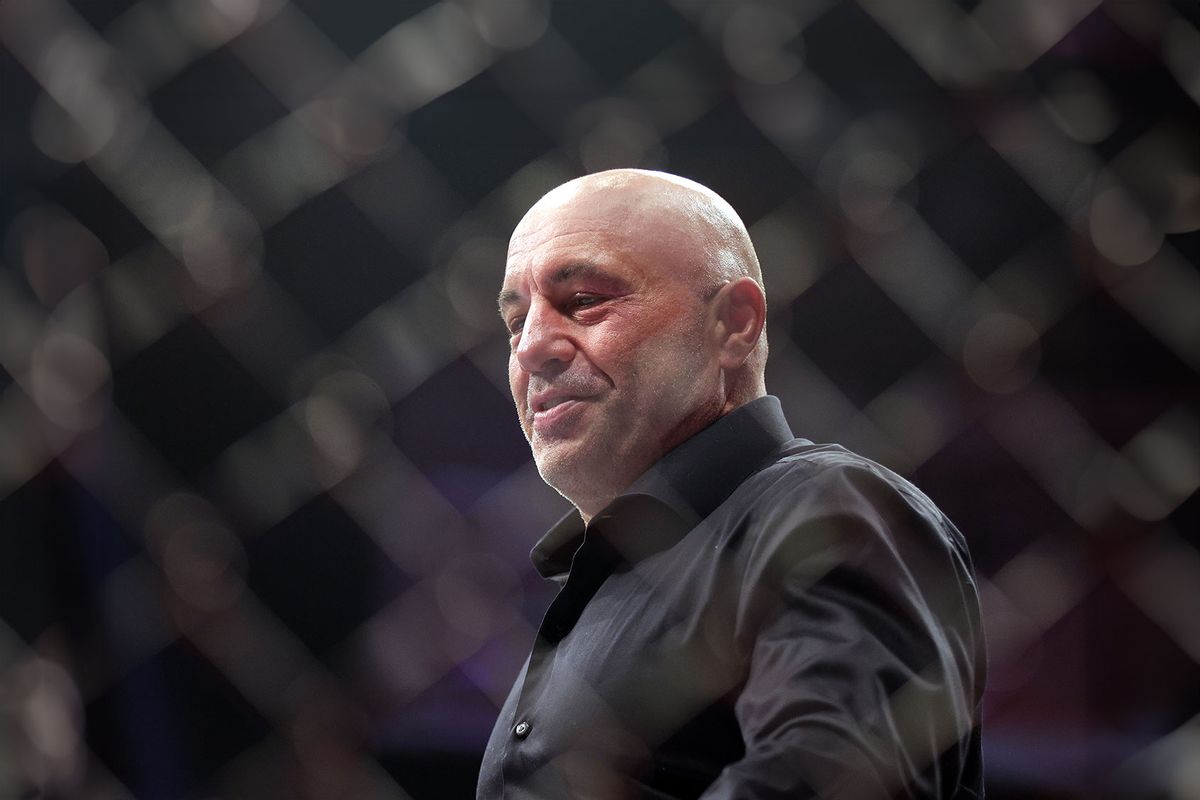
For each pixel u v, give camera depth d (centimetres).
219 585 623
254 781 661
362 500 680
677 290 384
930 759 283
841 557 297
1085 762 716
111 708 606
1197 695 727
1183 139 409
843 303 730
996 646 721
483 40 377
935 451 695
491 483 725
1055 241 618
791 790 259
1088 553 655
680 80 410
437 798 680
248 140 510
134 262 445
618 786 320
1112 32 397
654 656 329
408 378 634
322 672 692
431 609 706
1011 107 412
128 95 360
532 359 383
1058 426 657
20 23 334
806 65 440
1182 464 612
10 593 516
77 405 349
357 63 388
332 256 632
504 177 564
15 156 361
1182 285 413
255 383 632
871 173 443
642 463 383
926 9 375
